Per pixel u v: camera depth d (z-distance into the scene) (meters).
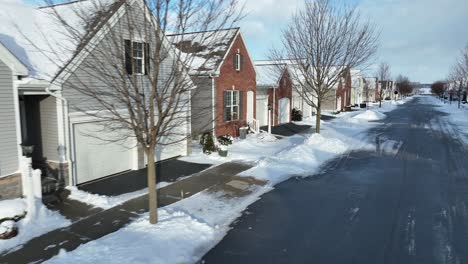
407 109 54.59
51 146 10.58
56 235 7.63
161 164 14.19
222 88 19.33
